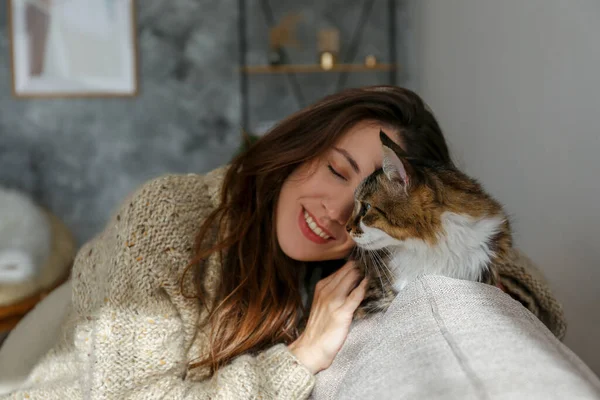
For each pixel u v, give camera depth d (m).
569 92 1.51
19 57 3.66
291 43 3.61
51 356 1.17
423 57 3.23
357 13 3.69
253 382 0.94
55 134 3.76
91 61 3.73
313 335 1.03
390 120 1.24
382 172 1.14
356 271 1.12
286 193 1.17
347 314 1.01
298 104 3.79
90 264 1.13
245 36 3.76
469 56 2.38
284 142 1.18
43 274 2.09
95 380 0.98
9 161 3.75
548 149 1.64
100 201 3.85
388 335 0.81
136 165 3.84
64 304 1.30
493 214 1.12
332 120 1.15
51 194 3.80
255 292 1.13
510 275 1.20
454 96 2.60
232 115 3.86
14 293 1.93
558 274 1.59
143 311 1.02
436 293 0.86
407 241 1.12
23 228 2.28
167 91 3.80
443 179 1.15
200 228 1.12
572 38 1.49
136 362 1.00
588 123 1.41
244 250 1.17
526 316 0.83
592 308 1.40
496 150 2.07
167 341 1.03
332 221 1.13
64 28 3.68
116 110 3.79
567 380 0.60
